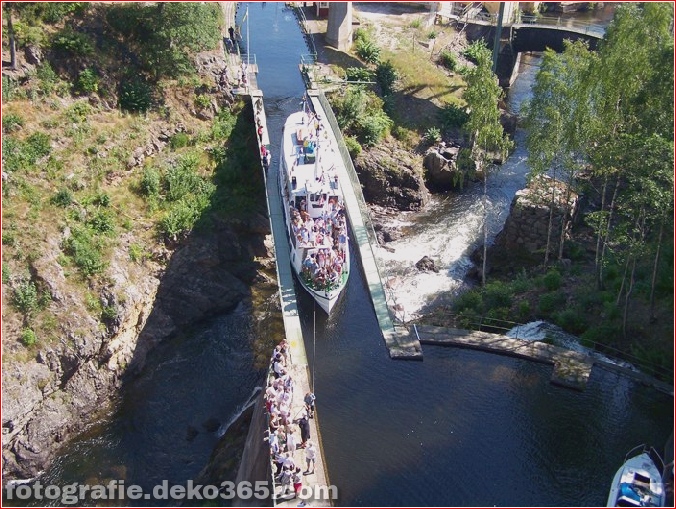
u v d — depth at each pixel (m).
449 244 52.31
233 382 40.94
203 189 48.91
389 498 28.83
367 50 66.81
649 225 38.00
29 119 43.69
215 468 34.72
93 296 40.09
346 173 48.75
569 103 41.44
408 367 35.72
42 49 46.53
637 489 27.92
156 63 51.81
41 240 39.53
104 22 51.00
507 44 74.50
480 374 35.38
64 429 37.59
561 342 37.50
